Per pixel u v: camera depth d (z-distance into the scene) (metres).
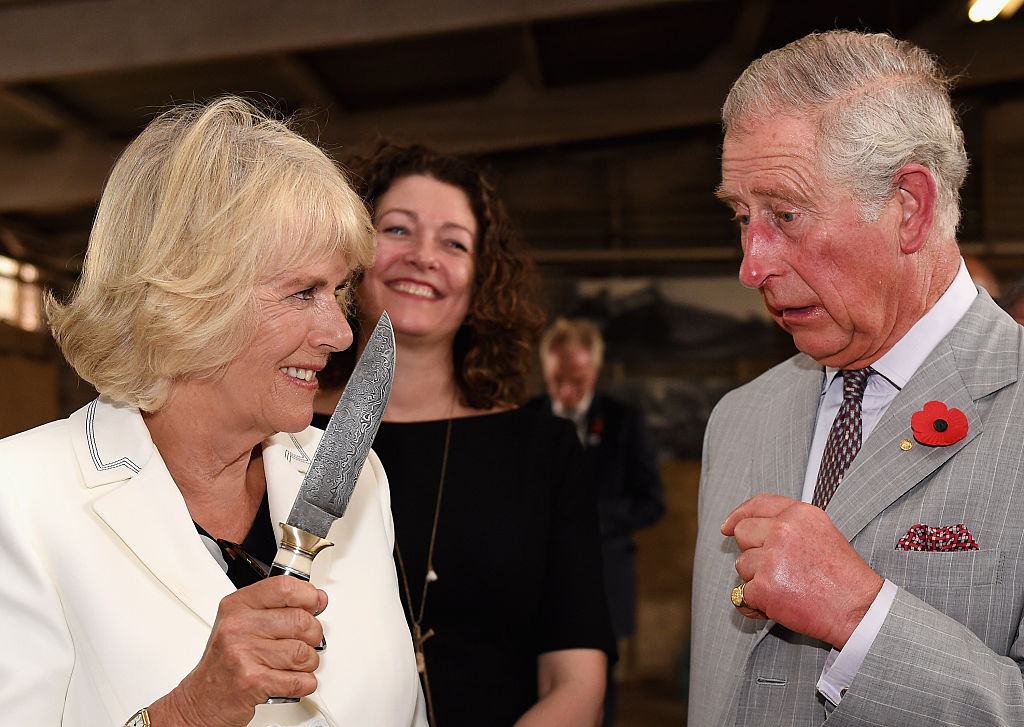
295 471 1.51
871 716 1.27
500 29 8.24
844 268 1.40
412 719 1.56
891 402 1.48
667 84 9.50
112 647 1.24
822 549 1.32
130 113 8.81
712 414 1.91
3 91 7.96
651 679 9.60
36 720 1.20
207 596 1.30
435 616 2.06
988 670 1.25
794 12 8.38
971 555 1.33
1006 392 1.40
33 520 1.27
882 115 1.37
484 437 2.21
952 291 1.49
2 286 11.30
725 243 10.66
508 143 9.58
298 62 7.87
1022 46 8.46
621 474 5.29
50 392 11.89
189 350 1.29
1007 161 9.55
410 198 2.23
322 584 1.45
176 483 1.42
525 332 2.33
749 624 1.56
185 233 1.29
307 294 1.35
